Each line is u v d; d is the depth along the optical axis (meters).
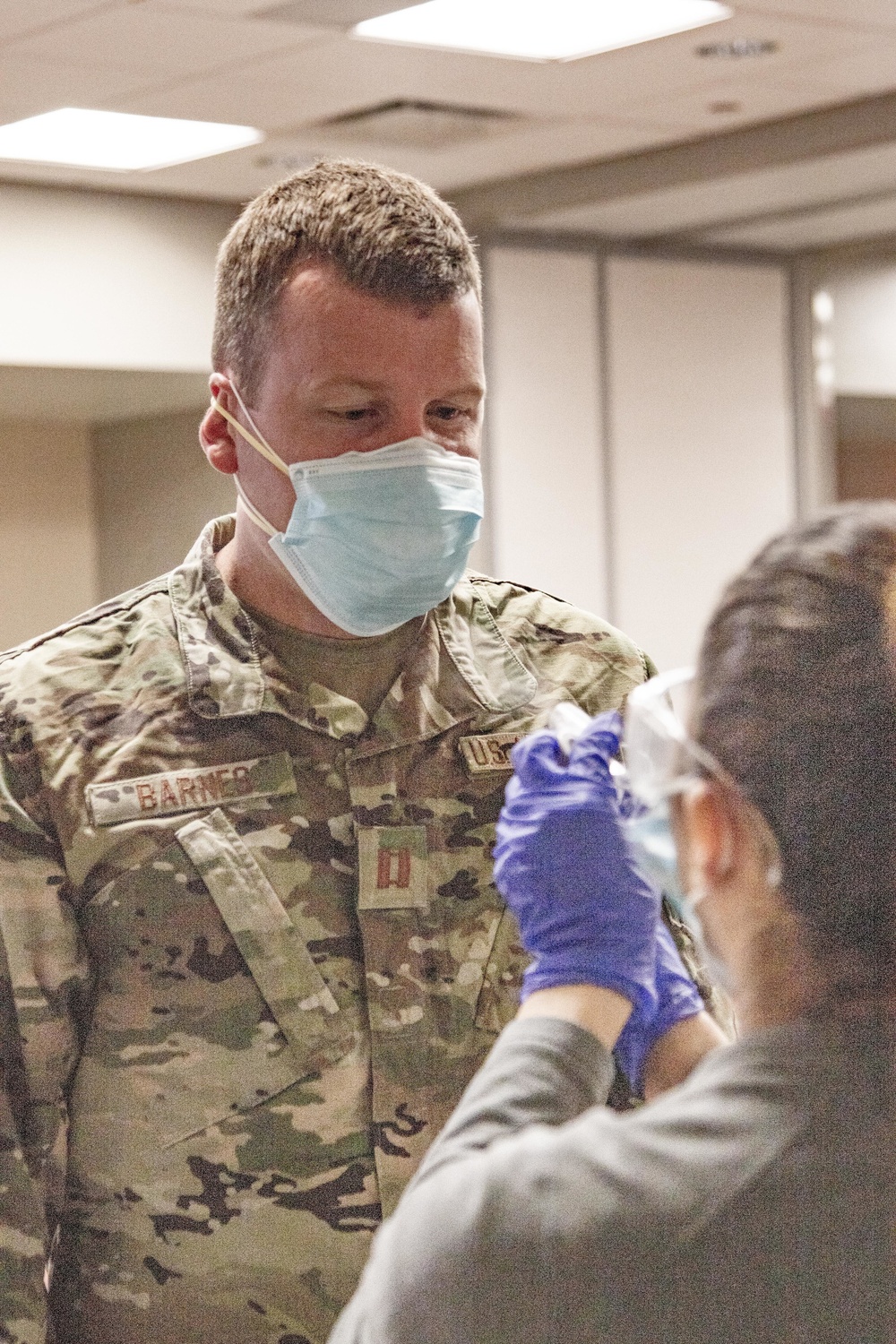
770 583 0.95
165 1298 1.53
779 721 0.92
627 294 8.00
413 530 1.58
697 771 0.95
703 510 8.28
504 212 7.32
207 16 4.70
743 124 6.37
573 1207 0.92
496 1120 1.03
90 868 1.56
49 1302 1.54
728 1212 0.90
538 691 1.70
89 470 8.50
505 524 7.64
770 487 8.52
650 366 8.09
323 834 1.59
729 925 0.96
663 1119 0.94
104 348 6.96
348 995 1.56
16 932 1.53
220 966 1.55
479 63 5.32
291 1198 1.52
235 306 1.63
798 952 0.93
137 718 1.60
